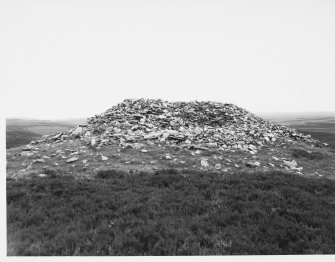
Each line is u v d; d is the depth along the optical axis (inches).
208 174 607.2
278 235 360.2
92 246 324.5
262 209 429.1
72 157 707.4
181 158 746.2
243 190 507.5
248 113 1369.3
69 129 1077.8
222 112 1266.0
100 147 798.5
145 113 1146.0
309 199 491.2
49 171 593.9
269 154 857.5
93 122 1081.4
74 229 359.9
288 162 787.4
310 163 824.3
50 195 462.9
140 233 345.7
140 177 571.5
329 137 2132.1
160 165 682.8
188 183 534.9
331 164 823.1
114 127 990.4
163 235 347.6
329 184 605.0
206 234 351.9
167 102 1337.4
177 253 318.0
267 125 1221.7
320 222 403.2
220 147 864.3
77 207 417.7
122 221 375.2
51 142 913.5
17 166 645.9
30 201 435.5
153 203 435.8
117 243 325.1
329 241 358.3
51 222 376.5
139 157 733.3
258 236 355.9
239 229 367.6
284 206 447.8
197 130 994.7
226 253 322.3
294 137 1127.6
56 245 327.0
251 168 716.0
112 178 564.7
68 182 521.0
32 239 339.0
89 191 488.4
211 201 452.4
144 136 901.8
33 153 759.7
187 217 394.6
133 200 445.7
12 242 329.7
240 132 1040.8
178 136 907.4
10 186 494.6
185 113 1209.4
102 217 391.2
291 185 569.9
